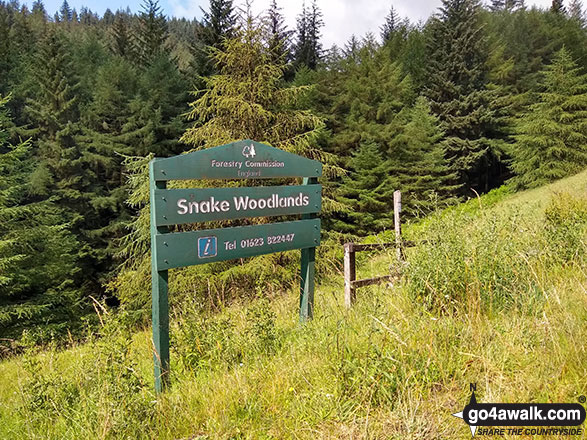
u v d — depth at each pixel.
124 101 24.62
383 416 2.63
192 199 3.89
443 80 28.53
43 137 22.73
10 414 3.46
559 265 4.91
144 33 39.97
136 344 5.21
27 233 13.10
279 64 11.71
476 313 3.78
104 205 21.11
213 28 25.67
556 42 32.59
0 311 11.62
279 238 4.62
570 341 3.05
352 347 3.32
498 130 29.12
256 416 2.82
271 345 3.92
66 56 26.89
